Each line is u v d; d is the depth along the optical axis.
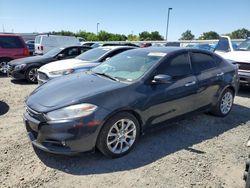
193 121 5.61
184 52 5.09
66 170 3.70
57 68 7.82
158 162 3.93
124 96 4.01
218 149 4.39
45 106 3.79
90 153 3.88
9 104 6.84
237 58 8.22
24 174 3.60
